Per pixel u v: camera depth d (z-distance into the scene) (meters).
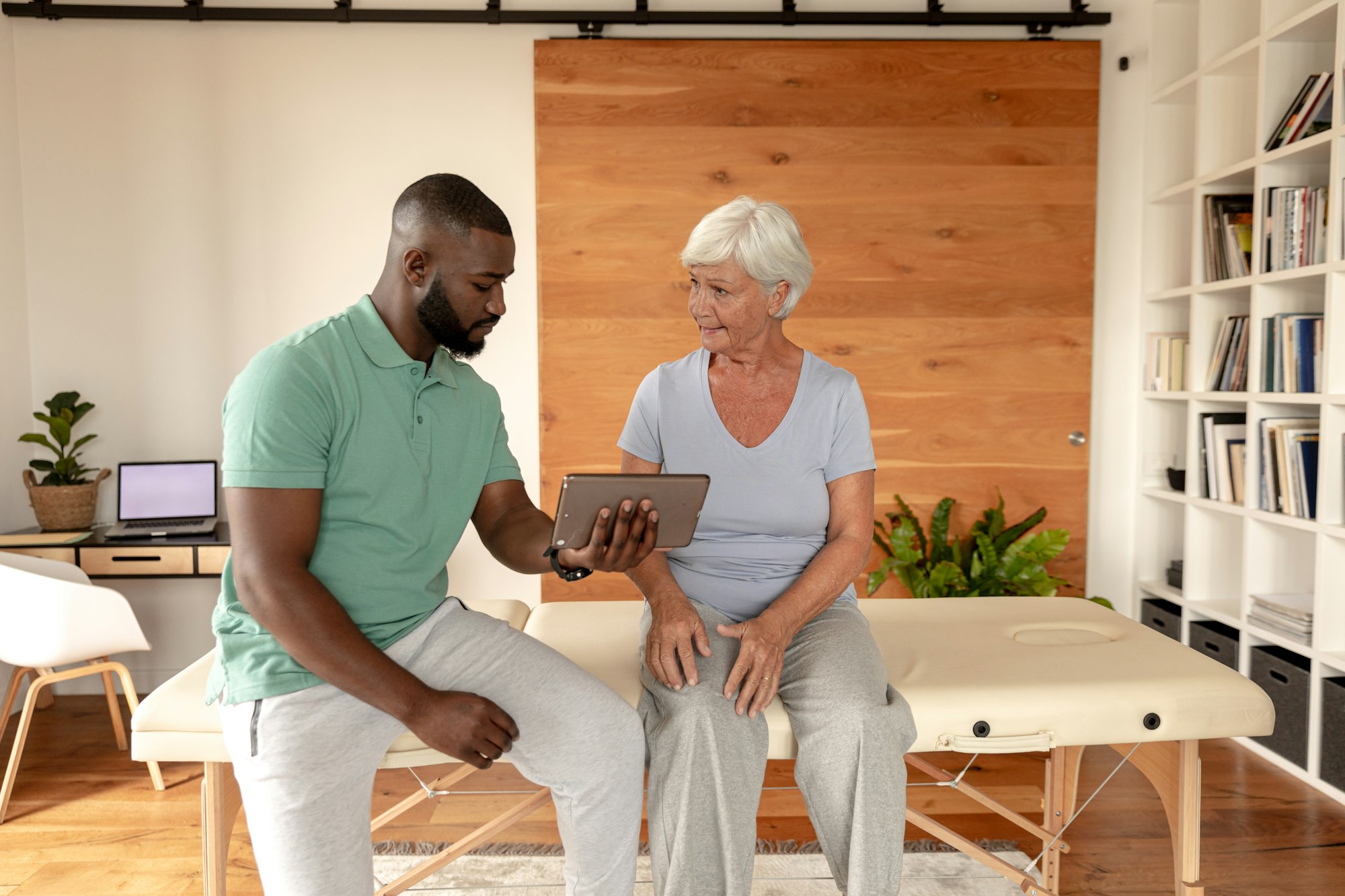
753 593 1.72
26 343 3.22
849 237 3.30
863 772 1.41
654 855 1.44
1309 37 2.62
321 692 1.30
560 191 3.25
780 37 3.30
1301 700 2.54
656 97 3.24
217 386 3.28
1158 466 3.39
